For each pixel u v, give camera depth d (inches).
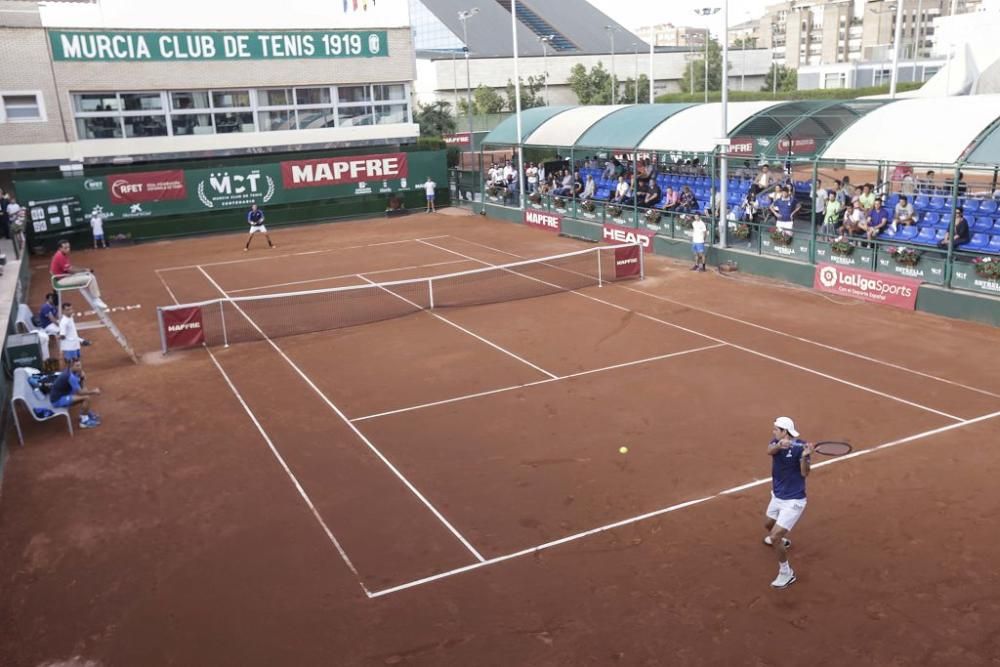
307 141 1594.5
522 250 1194.6
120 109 1432.1
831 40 7495.1
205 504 460.8
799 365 651.5
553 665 318.0
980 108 821.2
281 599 368.8
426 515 438.6
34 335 671.8
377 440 538.0
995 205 914.7
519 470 486.0
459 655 326.0
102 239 1349.7
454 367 676.1
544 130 1401.3
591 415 563.8
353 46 1589.6
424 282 1002.1
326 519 438.9
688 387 609.9
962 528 404.2
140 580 389.1
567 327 780.0
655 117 1210.6
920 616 338.6
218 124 1520.7
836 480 458.9
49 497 474.9
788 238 954.1
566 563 388.2
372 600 365.1
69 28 1353.3
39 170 1398.9
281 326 823.1
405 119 1695.4
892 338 716.7
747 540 401.4
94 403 625.6
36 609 369.4
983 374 617.0
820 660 314.5
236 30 1480.1
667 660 318.0
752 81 4200.3
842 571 372.8
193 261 1216.8
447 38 4089.6
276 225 1517.0
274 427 567.5
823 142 1333.7
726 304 850.1
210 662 328.5
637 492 453.4
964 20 2303.2
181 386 657.6
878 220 901.2
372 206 1595.7
